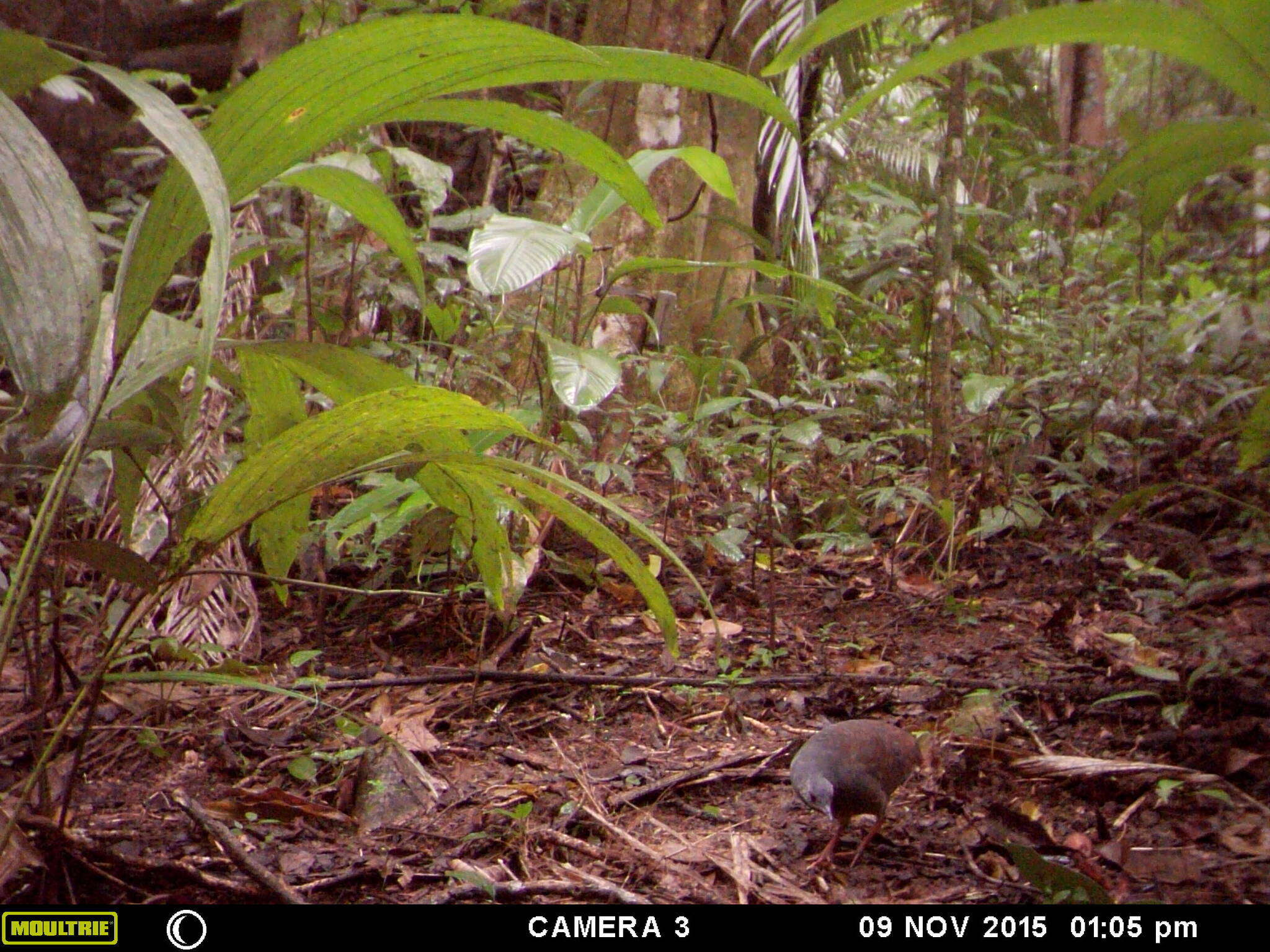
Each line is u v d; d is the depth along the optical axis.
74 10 7.30
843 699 3.15
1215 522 4.30
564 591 3.93
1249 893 2.13
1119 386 4.96
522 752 2.82
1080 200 5.70
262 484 1.82
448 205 6.30
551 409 3.82
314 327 3.98
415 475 2.43
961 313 4.65
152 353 2.03
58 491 1.63
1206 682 3.04
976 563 4.34
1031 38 0.95
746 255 5.94
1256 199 1.96
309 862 2.28
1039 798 2.58
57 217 1.43
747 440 4.59
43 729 2.23
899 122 7.93
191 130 1.40
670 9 5.88
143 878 2.14
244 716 2.98
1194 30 0.90
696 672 3.36
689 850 2.36
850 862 2.32
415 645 3.51
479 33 1.54
